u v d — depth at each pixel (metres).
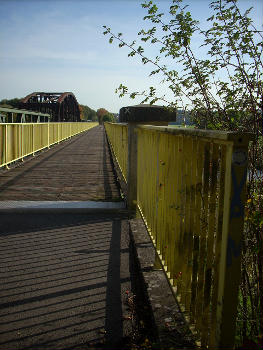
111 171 10.08
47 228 4.93
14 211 5.64
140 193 4.44
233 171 1.41
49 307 2.84
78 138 27.80
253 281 2.18
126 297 3.00
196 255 2.06
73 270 3.54
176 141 2.44
